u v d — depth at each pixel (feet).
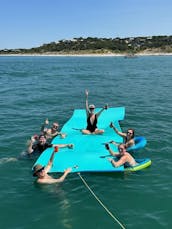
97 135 39.93
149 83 106.11
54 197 25.93
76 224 22.03
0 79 124.77
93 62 286.05
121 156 31.71
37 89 92.73
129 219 22.58
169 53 533.14
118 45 584.81
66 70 178.50
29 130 45.62
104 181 28.71
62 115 56.24
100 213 23.40
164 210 23.81
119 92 85.05
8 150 37.09
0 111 59.47
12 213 23.62
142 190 27.02
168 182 28.58
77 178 29.19
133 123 49.60
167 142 39.60
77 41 648.38
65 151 34.47
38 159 32.40
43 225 22.03
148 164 31.96
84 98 75.72
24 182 28.76
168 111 58.34
